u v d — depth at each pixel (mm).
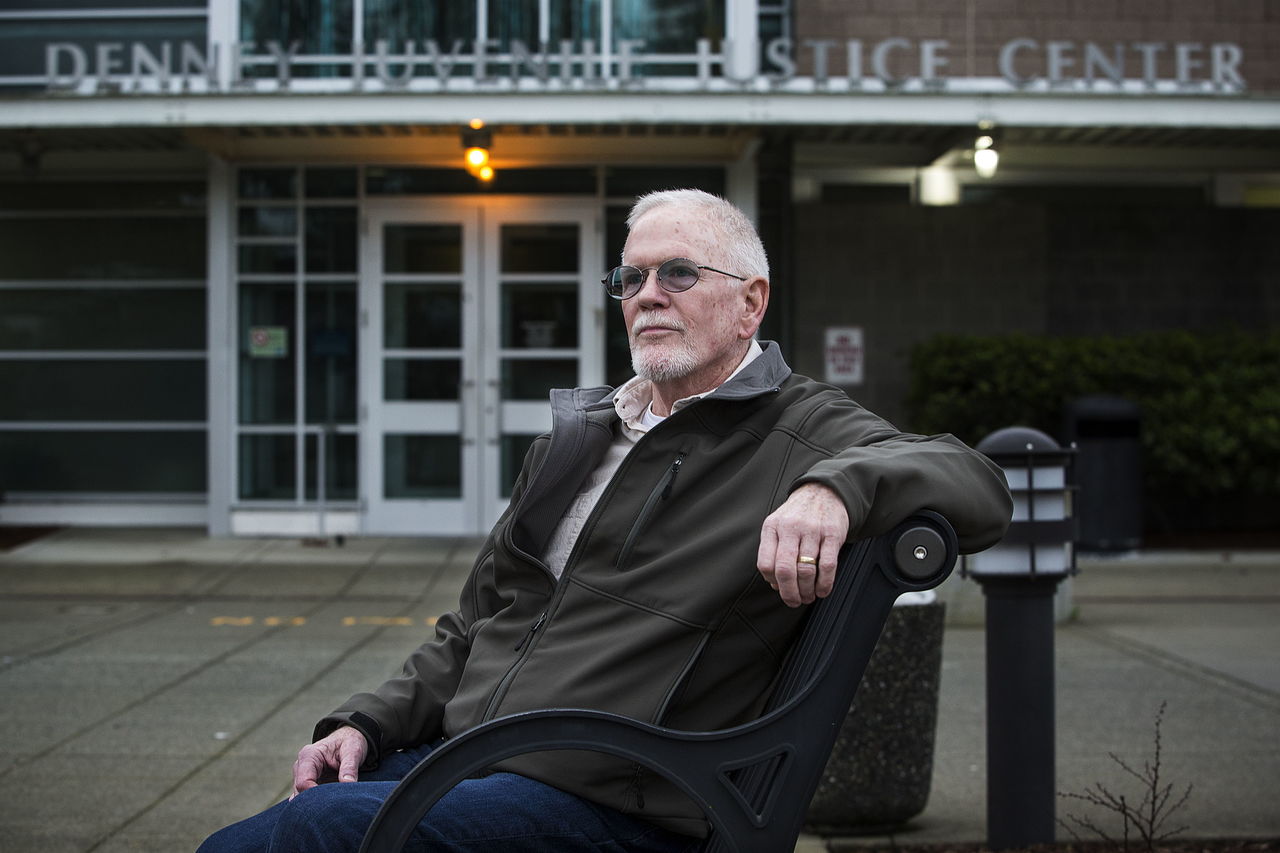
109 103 10820
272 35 11945
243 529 12125
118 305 12938
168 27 12562
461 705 2441
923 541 1956
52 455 12945
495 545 2676
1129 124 10945
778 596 2221
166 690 6633
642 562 2346
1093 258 13016
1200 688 6574
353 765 2424
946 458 2066
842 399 2418
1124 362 11711
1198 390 11734
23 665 7273
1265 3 12945
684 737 1893
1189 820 4387
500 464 12211
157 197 12898
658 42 11820
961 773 5074
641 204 2643
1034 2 12789
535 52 11875
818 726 1940
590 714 1880
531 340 12242
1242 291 13102
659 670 2234
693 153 12102
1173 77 12898
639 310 2570
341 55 11977
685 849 2225
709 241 2559
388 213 12203
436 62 10812
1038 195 13484
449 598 9703
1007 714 3961
